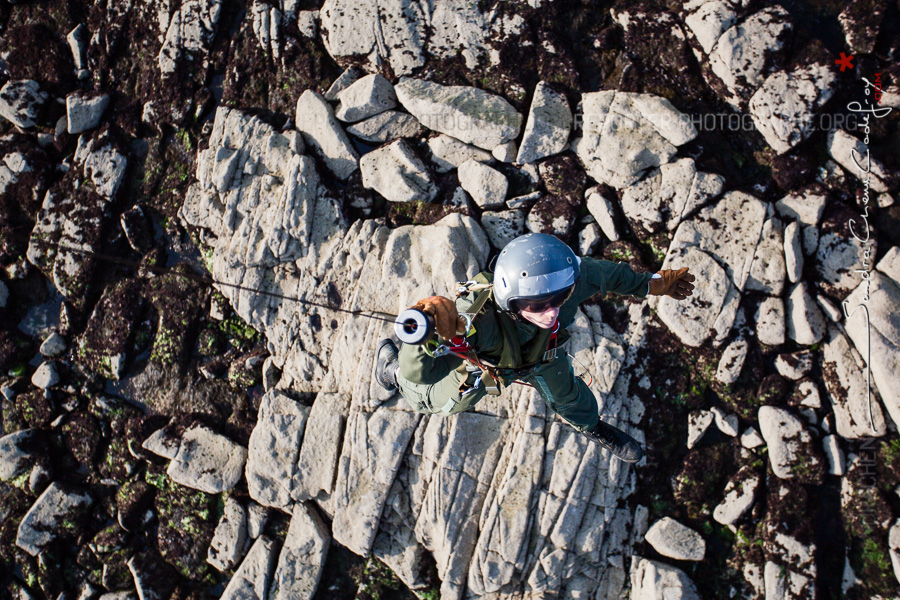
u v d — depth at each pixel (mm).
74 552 6297
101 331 6504
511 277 2498
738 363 5660
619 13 6359
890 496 5457
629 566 5605
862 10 6004
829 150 5891
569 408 3611
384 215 6207
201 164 6449
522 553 5535
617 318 5840
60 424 6473
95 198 6711
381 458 5703
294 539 5809
